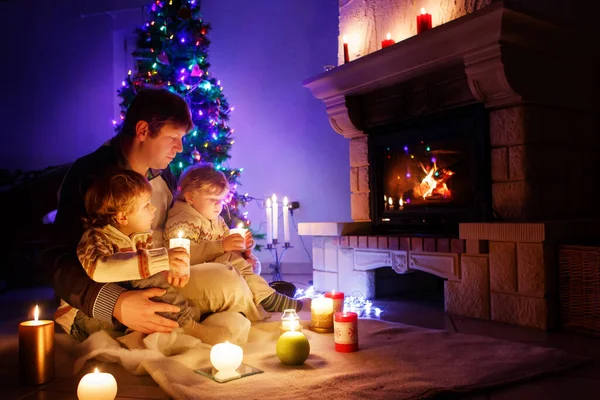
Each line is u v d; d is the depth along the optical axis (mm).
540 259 2270
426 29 3018
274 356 1757
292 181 4852
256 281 2252
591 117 3014
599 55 2912
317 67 4734
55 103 5480
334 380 1478
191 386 1428
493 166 2740
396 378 1498
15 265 4160
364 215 3689
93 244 1622
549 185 2707
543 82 2686
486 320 2504
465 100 2844
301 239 4828
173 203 2291
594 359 1774
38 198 4191
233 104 5074
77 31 5574
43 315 2908
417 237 2873
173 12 3752
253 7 5016
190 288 1949
